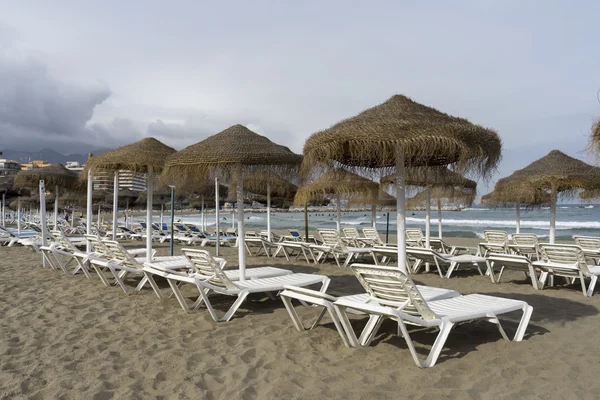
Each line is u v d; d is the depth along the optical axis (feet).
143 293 19.94
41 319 15.64
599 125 11.97
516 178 25.32
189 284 21.99
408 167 16.96
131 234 55.62
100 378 10.37
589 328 14.34
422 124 12.32
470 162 13.26
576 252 20.30
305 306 17.34
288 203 54.85
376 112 13.85
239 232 18.54
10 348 12.50
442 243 34.06
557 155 25.12
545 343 12.71
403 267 14.06
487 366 10.93
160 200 67.31
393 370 10.73
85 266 24.29
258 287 16.25
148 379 10.34
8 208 139.03
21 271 26.37
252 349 12.33
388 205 39.47
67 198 67.46
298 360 11.50
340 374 10.53
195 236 51.06
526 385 9.79
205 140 18.83
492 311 12.35
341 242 30.58
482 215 191.42
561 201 28.19
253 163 16.96
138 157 21.80
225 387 9.89
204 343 12.93
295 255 37.52
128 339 13.34
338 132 12.77
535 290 21.61
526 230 98.07
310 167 14.78
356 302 12.00
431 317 11.37
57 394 9.49
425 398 9.20
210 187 38.96
